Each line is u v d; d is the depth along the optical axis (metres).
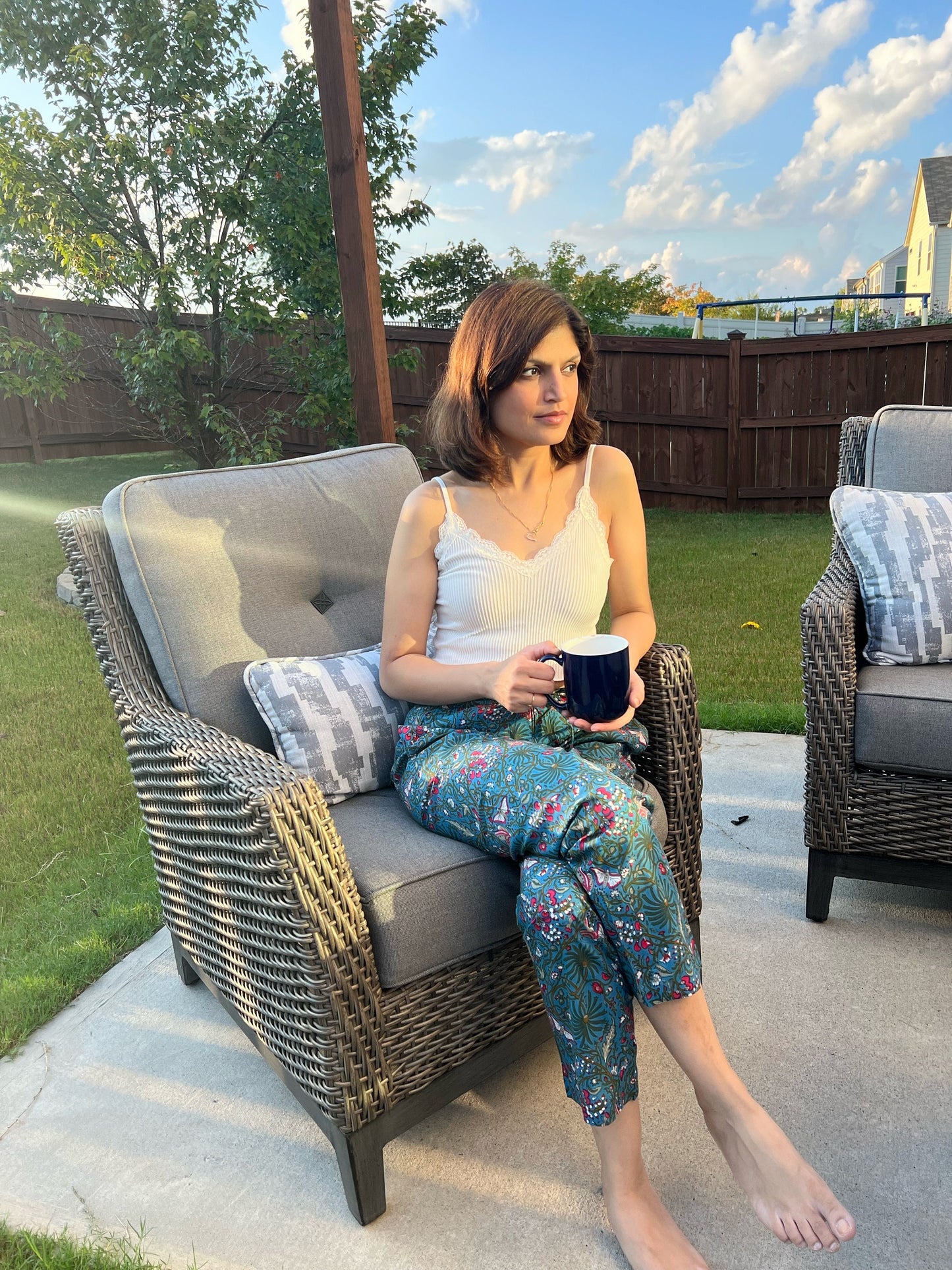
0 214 5.24
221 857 1.40
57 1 5.04
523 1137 1.52
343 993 1.25
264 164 5.36
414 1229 1.35
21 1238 1.35
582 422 1.70
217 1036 1.81
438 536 1.65
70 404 8.47
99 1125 1.60
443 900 1.34
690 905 1.79
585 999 1.23
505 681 1.44
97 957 2.05
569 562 1.63
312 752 1.65
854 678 1.91
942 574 2.13
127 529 1.74
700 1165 1.42
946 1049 1.64
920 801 1.91
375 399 3.46
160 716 1.62
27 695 3.62
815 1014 1.75
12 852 2.50
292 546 1.90
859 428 2.60
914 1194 1.34
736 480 7.67
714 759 2.93
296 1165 1.49
